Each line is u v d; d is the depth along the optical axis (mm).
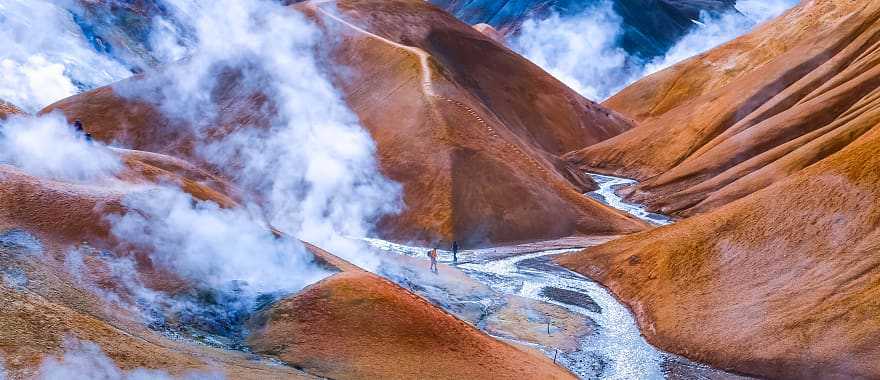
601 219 101812
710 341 57250
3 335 34625
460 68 154125
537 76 171500
